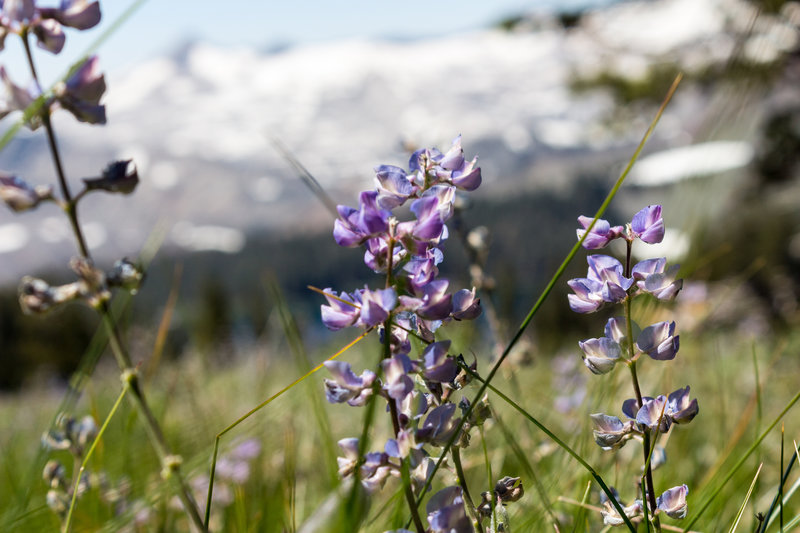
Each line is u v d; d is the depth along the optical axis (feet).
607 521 4.47
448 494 3.93
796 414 12.79
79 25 4.11
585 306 4.52
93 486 6.52
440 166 4.45
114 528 6.29
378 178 4.18
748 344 25.50
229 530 7.34
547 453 7.85
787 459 10.14
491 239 10.28
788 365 20.53
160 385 14.85
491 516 4.46
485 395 5.02
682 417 4.33
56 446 6.44
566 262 4.44
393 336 4.28
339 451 9.59
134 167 4.02
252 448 9.17
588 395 9.08
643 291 4.43
